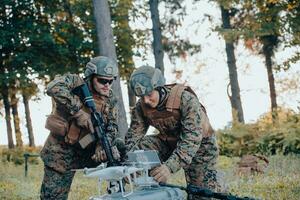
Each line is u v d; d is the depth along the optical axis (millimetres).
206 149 5449
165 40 28500
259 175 11297
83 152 5672
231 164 13648
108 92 5336
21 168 18484
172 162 4844
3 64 23422
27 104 30125
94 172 4277
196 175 5516
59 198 5848
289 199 8258
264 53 26797
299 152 15336
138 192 4332
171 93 5035
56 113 5516
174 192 4438
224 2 22781
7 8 23156
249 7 23812
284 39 23875
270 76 27359
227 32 22438
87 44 23344
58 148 5648
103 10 15648
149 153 4473
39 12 24156
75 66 23906
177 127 5141
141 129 5359
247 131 17188
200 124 5012
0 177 14328
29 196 10688
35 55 23062
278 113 18281
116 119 5488
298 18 21375
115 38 24859
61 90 5223
